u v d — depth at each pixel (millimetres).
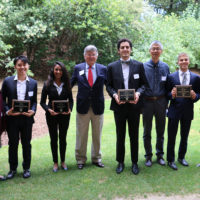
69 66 11320
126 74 3383
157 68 3660
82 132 3584
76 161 3969
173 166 3568
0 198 2789
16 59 3203
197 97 3494
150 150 3762
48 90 3387
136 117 3365
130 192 2914
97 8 10773
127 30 11570
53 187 3051
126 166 3713
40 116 7375
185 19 15258
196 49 12969
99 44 11781
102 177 3326
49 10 10406
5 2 9641
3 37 9969
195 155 4086
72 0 10273
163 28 9672
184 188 3006
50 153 4340
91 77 3484
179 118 3523
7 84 3236
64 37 12594
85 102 3490
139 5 11898
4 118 3262
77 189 2994
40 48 11547
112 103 3463
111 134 5477
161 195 2863
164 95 3676
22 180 3256
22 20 10008
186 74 3535
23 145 3328
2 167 3721
